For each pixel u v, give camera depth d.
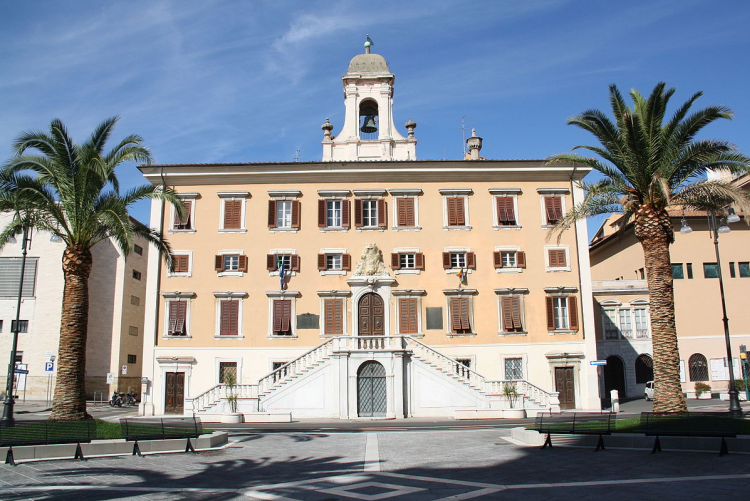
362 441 23.78
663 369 24.48
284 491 13.55
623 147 26.59
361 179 44.62
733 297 53.28
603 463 16.91
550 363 42.06
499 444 21.92
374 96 50.16
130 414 42.59
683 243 53.81
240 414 35.22
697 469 15.45
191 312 42.72
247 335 42.44
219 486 14.38
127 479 15.43
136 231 29.78
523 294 43.00
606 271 64.19
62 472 16.42
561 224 30.94
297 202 44.12
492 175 44.66
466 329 42.47
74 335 25.44
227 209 44.09
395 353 37.59
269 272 43.22
